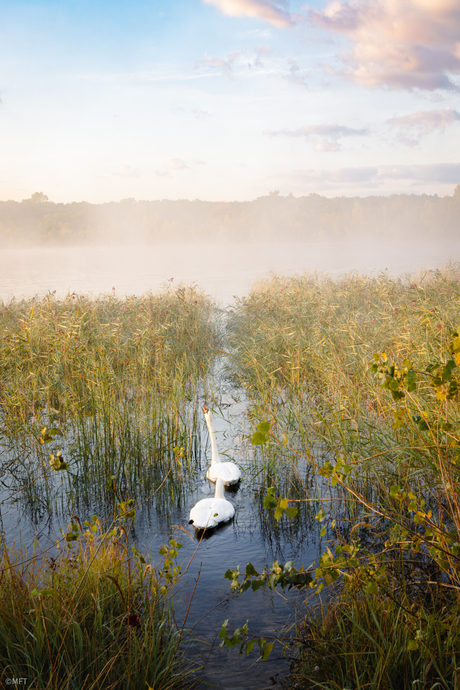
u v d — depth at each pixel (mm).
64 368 10883
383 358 3514
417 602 4051
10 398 9578
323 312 14680
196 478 7812
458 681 3047
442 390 3355
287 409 8844
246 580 3307
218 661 3949
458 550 3494
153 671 3590
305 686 3611
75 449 8008
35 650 3555
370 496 6398
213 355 14641
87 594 4180
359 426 7082
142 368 11023
